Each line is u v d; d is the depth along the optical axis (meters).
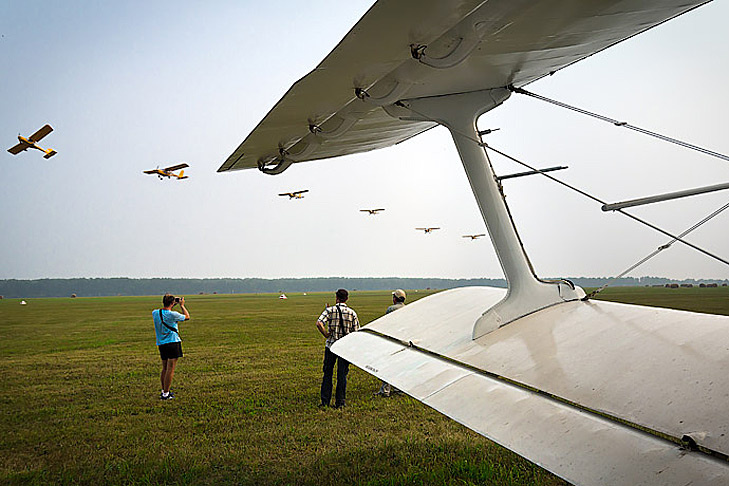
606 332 2.02
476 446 5.14
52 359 12.93
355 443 5.43
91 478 4.69
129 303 76.69
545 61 2.64
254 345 14.92
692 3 2.23
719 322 1.81
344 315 7.21
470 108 2.84
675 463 1.25
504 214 2.73
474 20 1.98
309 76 2.21
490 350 2.27
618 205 2.27
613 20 2.28
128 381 9.59
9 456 5.42
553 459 1.43
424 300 3.75
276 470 4.70
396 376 2.47
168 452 5.35
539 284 2.58
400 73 2.43
